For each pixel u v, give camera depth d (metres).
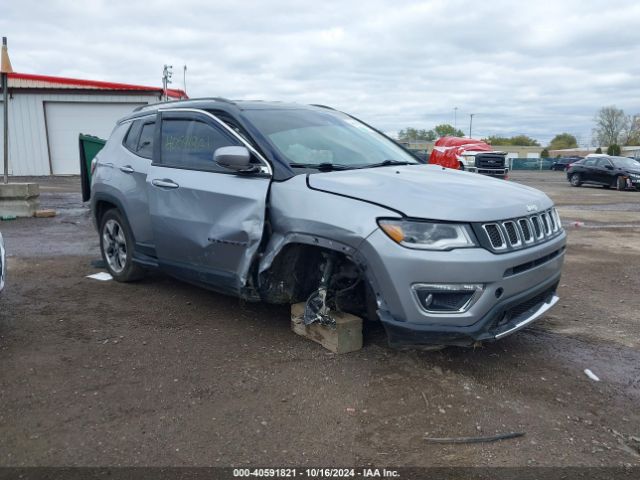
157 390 3.59
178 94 28.61
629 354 4.30
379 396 3.52
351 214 3.64
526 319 3.86
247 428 3.16
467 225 3.47
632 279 6.76
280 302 4.39
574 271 7.19
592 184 25.77
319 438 3.07
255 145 4.31
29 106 24.11
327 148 4.61
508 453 2.95
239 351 4.20
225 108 4.73
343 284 4.11
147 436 3.07
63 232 9.59
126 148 5.68
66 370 3.87
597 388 3.71
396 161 4.85
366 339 4.39
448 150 23.42
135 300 5.45
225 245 4.33
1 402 3.41
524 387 3.68
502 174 22.00
